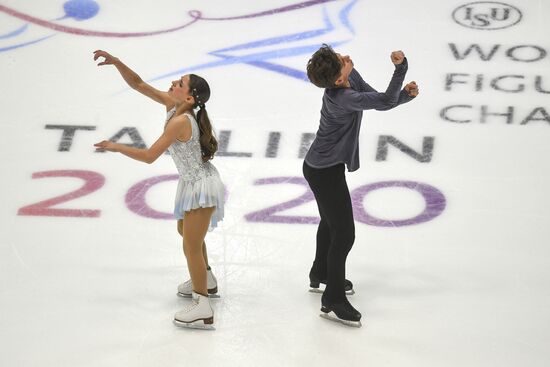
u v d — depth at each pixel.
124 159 24.69
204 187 18.36
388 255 21.20
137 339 18.75
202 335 18.84
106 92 27.38
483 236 21.66
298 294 20.08
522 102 26.17
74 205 23.05
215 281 19.86
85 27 30.33
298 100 26.83
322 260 19.64
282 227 22.20
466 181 23.47
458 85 26.94
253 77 27.84
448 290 20.05
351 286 19.91
